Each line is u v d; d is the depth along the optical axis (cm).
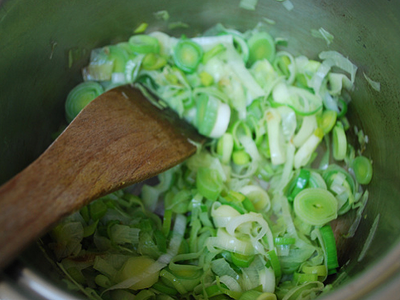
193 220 20
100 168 15
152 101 21
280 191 21
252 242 18
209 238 18
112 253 17
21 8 16
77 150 15
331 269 18
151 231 19
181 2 22
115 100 18
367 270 11
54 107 21
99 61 22
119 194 20
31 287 11
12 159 17
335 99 22
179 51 23
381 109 19
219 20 23
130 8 21
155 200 21
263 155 22
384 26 17
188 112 22
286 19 21
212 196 20
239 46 23
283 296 17
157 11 22
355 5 18
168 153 18
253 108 22
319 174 21
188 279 17
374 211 18
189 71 23
